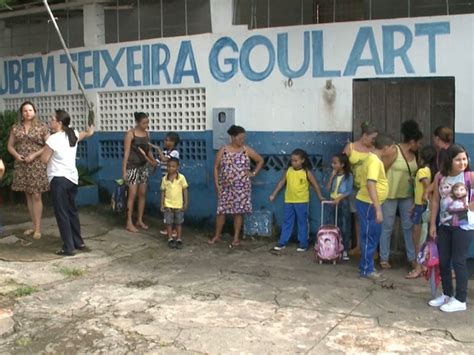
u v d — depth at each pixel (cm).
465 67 712
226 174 819
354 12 784
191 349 475
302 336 500
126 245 805
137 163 869
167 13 916
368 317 544
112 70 962
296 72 811
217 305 577
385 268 712
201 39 876
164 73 912
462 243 555
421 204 671
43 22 1047
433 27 725
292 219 801
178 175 808
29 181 797
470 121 712
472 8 718
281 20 830
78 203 965
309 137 811
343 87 784
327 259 727
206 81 877
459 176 557
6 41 1090
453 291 584
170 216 801
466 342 487
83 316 548
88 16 979
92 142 995
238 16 854
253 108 845
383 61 757
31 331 515
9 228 853
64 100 1030
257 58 836
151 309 565
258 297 601
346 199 764
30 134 802
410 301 591
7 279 644
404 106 758
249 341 489
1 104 1092
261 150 842
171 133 873
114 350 476
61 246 780
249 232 855
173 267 714
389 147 687
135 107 952
